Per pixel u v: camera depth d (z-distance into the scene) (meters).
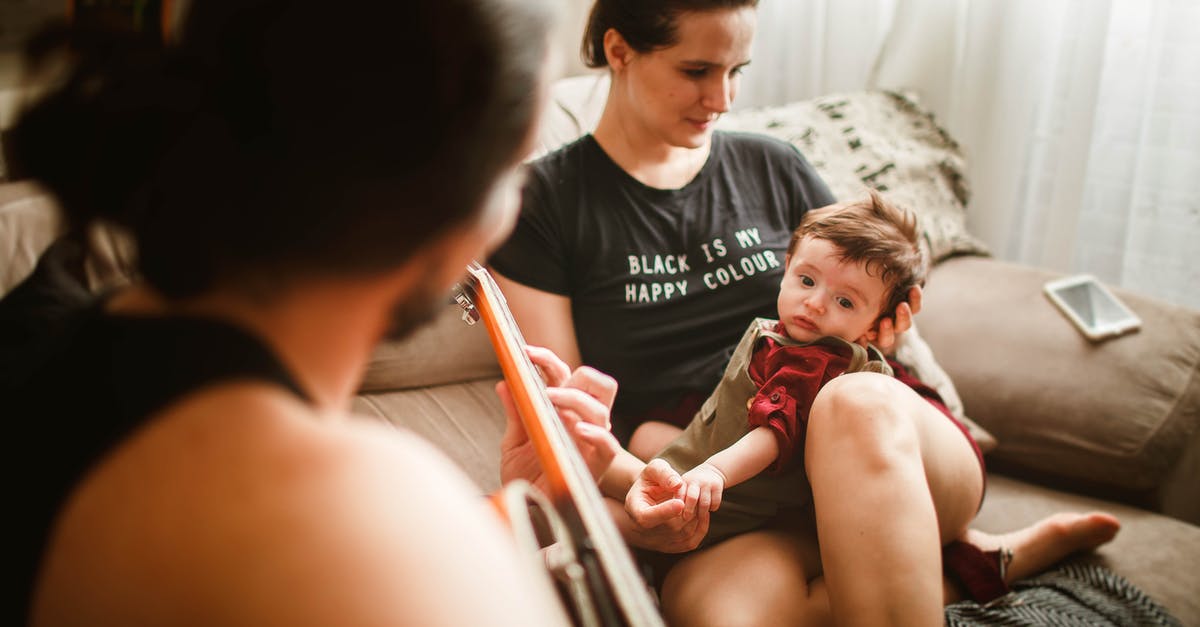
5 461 0.39
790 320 1.14
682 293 1.28
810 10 2.08
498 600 0.36
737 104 2.19
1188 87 1.77
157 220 0.41
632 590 0.48
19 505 0.38
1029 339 1.51
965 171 1.81
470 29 0.41
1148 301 1.52
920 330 1.61
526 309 1.27
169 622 0.34
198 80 0.40
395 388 1.41
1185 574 1.25
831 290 1.12
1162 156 1.84
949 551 1.20
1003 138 1.94
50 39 0.43
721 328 1.29
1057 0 1.85
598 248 1.28
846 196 1.64
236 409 0.37
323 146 0.40
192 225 0.41
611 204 1.30
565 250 1.28
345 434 0.38
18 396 0.41
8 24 1.17
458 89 0.41
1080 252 2.02
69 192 0.43
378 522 0.35
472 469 1.31
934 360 1.53
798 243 1.18
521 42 0.43
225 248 0.41
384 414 1.35
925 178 1.74
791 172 1.40
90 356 0.40
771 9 2.10
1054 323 1.52
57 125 0.41
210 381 0.38
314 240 0.41
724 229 1.32
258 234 0.40
